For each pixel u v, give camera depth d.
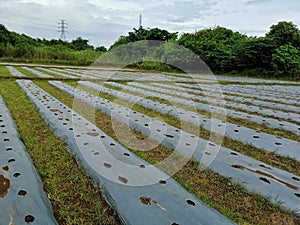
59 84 7.88
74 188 1.93
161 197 1.74
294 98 7.30
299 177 2.21
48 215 1.51
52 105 4.59
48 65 18.48
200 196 1.92
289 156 2.79
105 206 1.72
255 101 6.54
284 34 17.91
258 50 17.73
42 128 3.34
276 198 1.87
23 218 1.46
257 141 3.19
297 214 1.72
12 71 11.49
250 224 1.64
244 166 2.38
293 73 16.27
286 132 3.78
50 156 2.49
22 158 2.23
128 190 1.81
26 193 1.69
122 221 1.52
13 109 4.31
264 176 2.19
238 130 3.61
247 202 1.87
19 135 2.92
